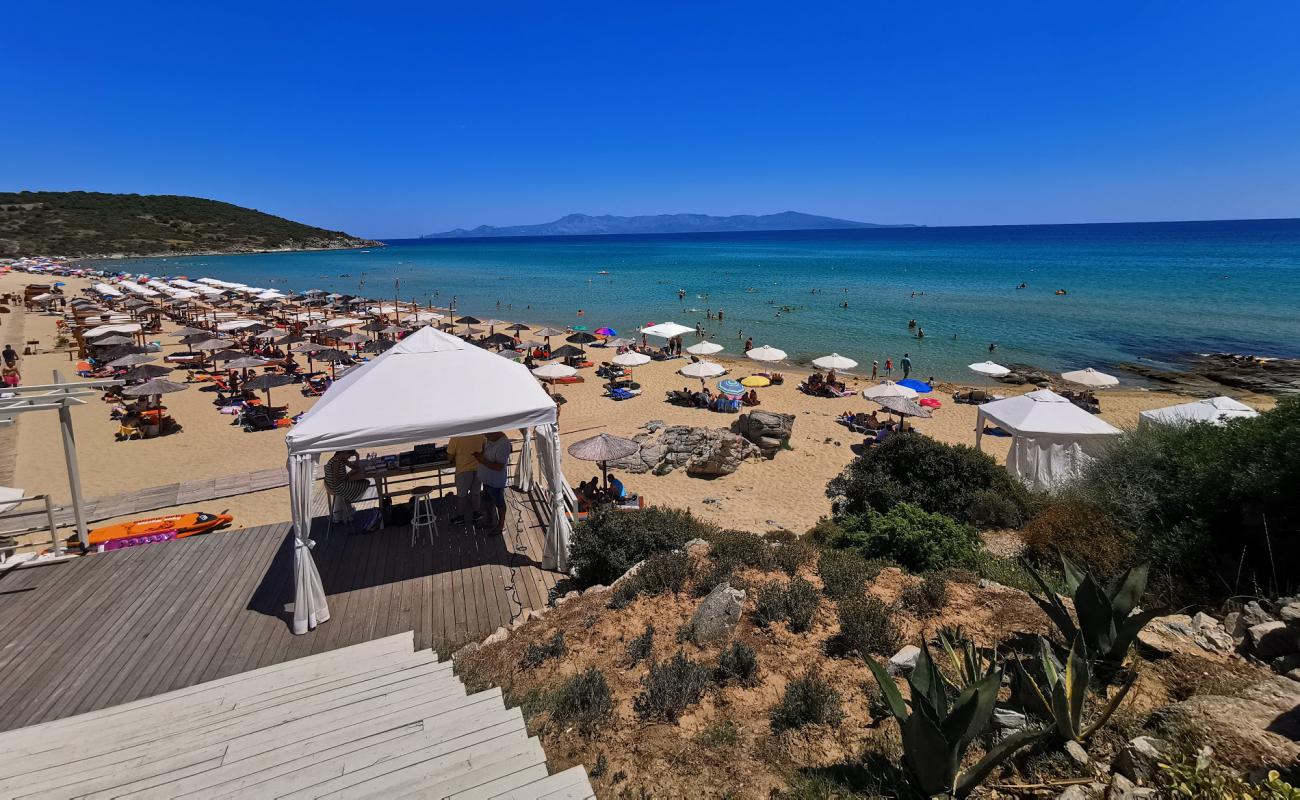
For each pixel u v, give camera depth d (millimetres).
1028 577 7340
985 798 3432
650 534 8250
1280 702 3713
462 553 8938
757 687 5008
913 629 5738
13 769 4660
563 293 67188
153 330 37562
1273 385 26422
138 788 4160
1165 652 4723
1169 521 7543
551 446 8445
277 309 45938
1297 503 6059
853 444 19906
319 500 11164
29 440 18406
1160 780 3180
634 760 4273
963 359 33094
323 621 7301
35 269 88812
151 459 17156
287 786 4051
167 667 6512
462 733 4668
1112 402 24672
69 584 8148
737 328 42719
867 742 4188
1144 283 63469
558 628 6480
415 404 7871
